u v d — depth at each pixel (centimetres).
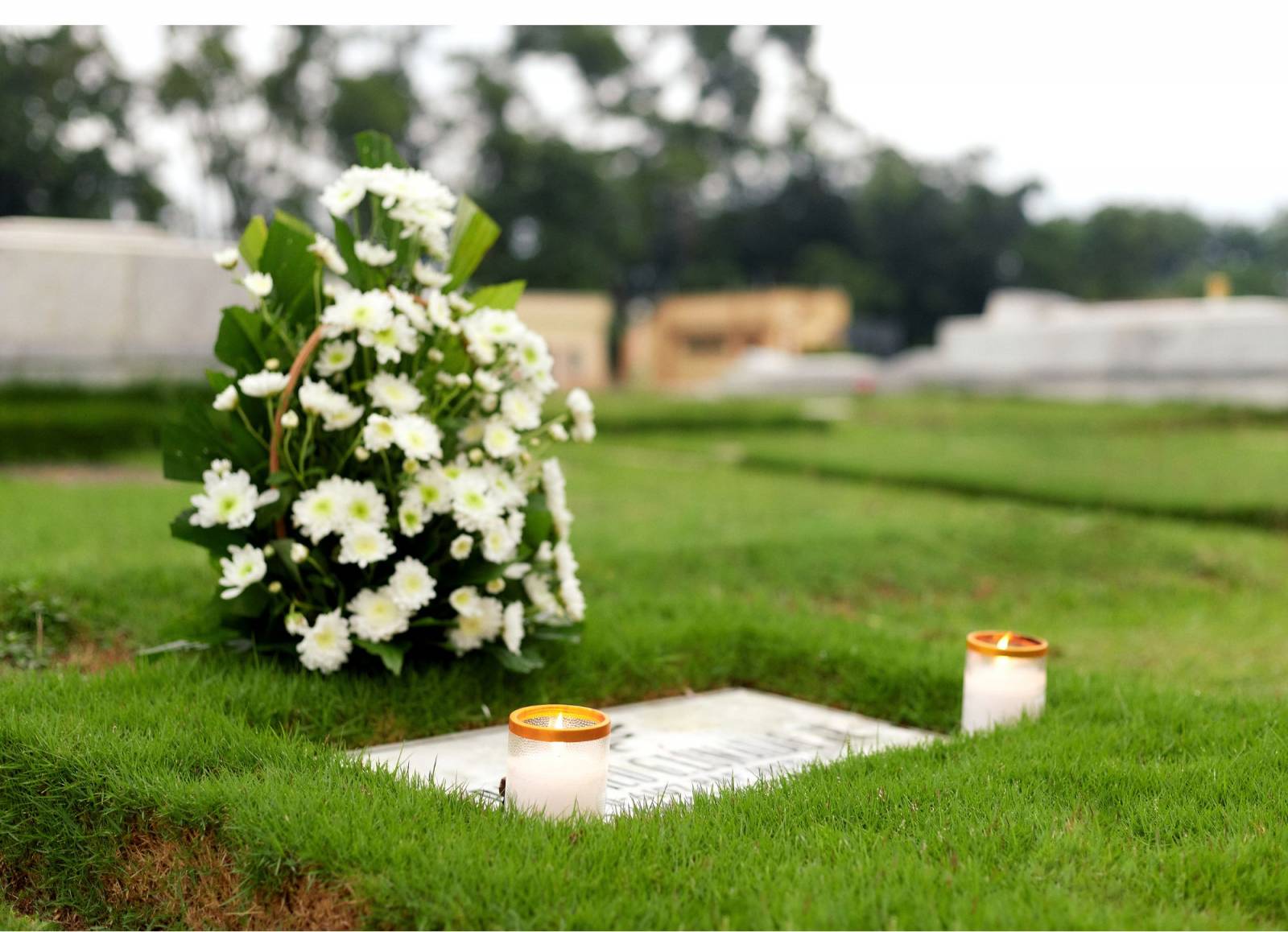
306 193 3959
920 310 5731
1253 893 244
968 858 255
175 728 318
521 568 400
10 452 1041
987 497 1098
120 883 281
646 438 1742
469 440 411
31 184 3494
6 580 479
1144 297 6206
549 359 430
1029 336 3028
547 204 4428
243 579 366
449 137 4428
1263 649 554
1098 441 1723
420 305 407
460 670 408
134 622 472
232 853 265
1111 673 474
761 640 482
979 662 394
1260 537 893
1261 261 7069
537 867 243
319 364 391
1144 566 739
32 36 3462
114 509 737
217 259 390
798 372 3606
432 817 269
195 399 397
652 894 237
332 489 373
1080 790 308
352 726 367
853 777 321
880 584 670
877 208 5472
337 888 244
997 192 5572
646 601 549
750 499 1016
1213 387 2603
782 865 250
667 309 4781
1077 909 228
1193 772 322
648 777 345
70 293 1306
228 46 3766
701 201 5516
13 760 297
